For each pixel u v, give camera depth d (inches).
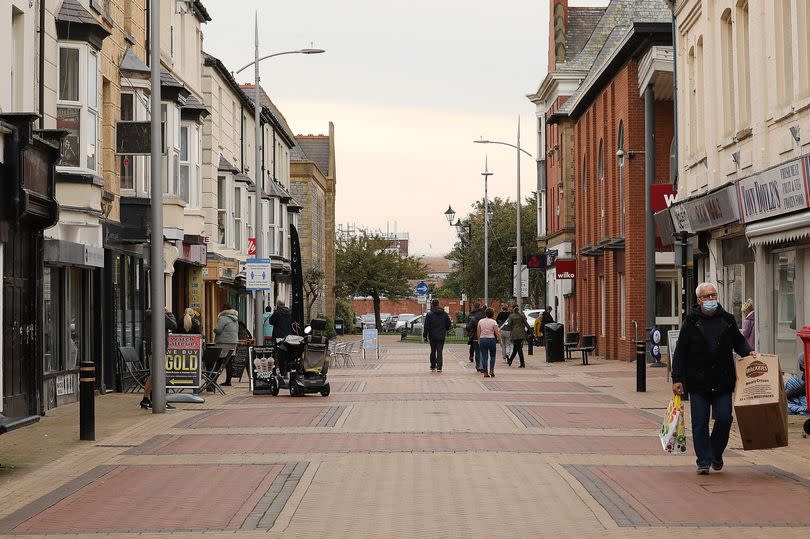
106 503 486.9
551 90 2886.3
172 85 1328.7
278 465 590.6
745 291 1125.7
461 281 3919.8
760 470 568.1
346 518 448.1
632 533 415.5
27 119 671.8
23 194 669.3
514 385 1224.2
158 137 889.5
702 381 551.5
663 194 1448.1
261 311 1505.9
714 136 1192.8
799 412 781.9
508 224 3779.5
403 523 437.1
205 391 1118.4
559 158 2733.8
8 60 850.1
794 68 907.4
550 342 1791.3
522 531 421.1
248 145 2182.6
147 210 1203.9
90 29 1002.1
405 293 4168.3
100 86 1073.5
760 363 558.3
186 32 1626.5
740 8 1087.0
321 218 3410.4
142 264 1279.5
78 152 1002.7
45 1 943.0
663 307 1724.9
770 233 952.9
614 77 1856.5
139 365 1201.4
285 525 434.6
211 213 1793.8
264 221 2311.8
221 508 472.1
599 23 2815.0
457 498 490.0
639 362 1112.2
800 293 954.1
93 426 711.7
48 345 972.6
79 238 1029.8
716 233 1210.0
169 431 759.7
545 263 2647.6
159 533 423.5
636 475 552.7
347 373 1492.4
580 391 1126.4
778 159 960.9
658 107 1692.9
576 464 590.9
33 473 574.9
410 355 2110.0
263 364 1082.7
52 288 986.1
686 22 1318.9
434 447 662.5
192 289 1675.7
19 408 809.5
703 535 410.9
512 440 698.2
